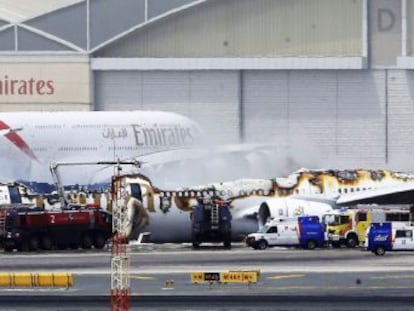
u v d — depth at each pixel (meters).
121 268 166.88
